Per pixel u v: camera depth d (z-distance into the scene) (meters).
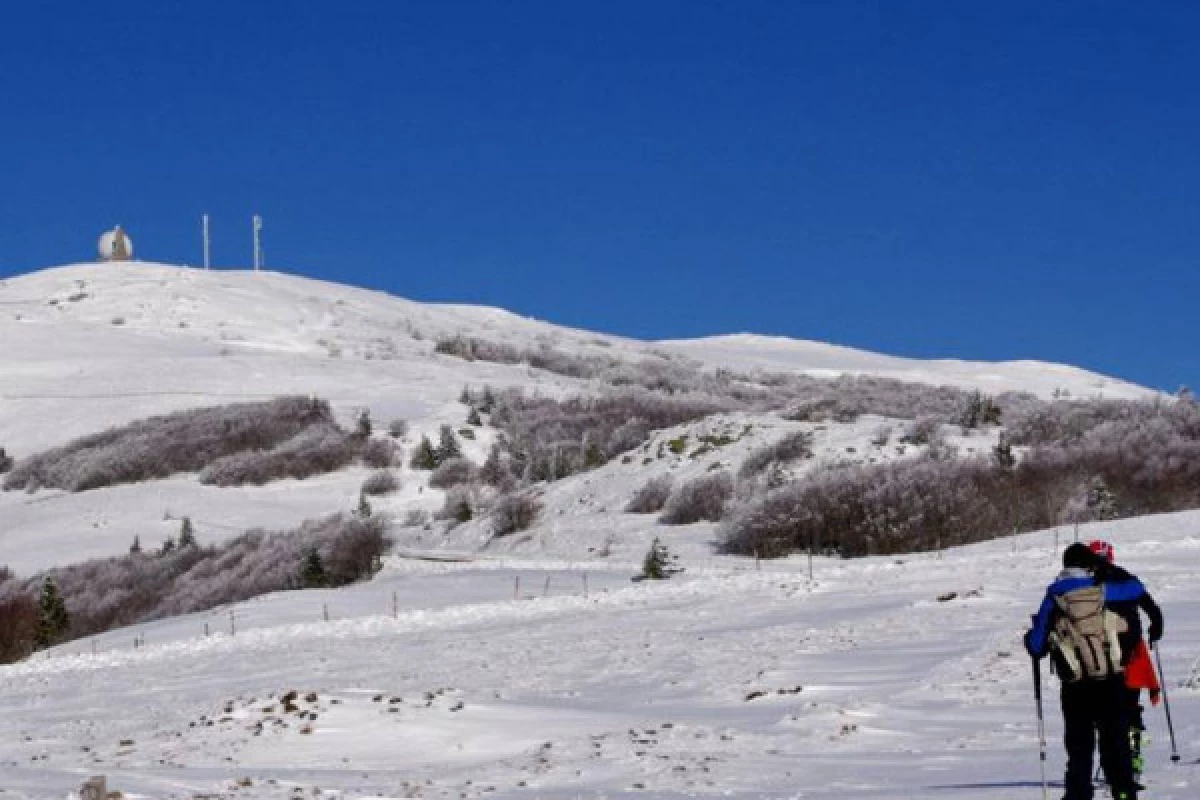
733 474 65.81
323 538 60.91
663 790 14.91
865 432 68.00
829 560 51.91
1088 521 52.03
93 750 22.03
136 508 86.81
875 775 14.82
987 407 70.19
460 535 70.12
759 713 20.92
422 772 17.98
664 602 39.53
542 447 88.94
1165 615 26.28
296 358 132.50
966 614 29.45
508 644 33.19
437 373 126.75
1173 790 11.88
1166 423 58.50
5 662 57.41
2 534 84.81
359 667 31.69
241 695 28.23
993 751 16.00
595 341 179.12
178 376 122.12
